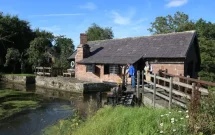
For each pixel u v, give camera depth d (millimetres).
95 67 36500
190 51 29859
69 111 21641
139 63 31203
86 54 39375
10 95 29719
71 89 33219
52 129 15711
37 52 50469
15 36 56281
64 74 43688
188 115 8945
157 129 9305
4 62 52594
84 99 27578
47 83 38219
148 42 33719
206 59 35906
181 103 12914
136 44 34906
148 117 10367
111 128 10219
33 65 50656
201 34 51312
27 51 52312
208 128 8344
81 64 39375
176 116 10117
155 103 15477
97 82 33781
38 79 40781
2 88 35656
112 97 17812
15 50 51688
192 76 30859
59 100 27203
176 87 18047
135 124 9945
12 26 56062
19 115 20250
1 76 47125
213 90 9688
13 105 24016
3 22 55312
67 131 13648
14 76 44219
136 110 12078
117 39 39594
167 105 14430
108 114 12945
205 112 8539
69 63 52906
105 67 34938
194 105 8727
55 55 59125
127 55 33062
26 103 25109
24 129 16516
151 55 30250
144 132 9164
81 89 31578
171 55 28359
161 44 31609
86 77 38281
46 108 23000
